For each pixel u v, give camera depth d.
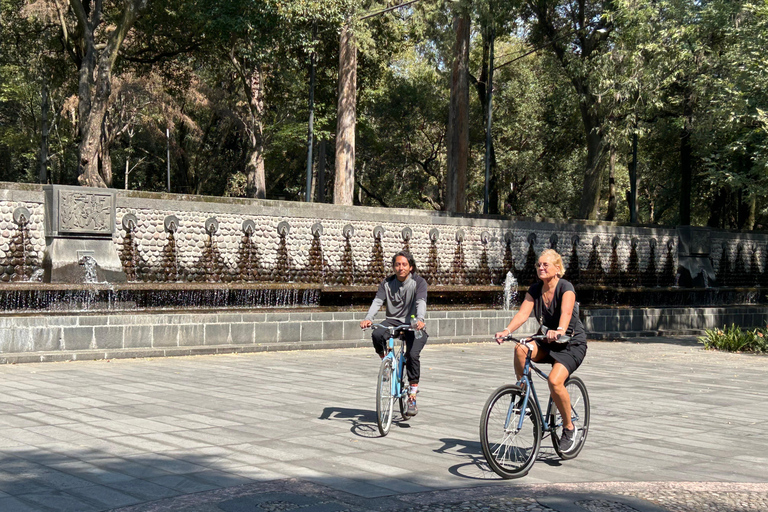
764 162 23.47
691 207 48.50
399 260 8.40
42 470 6.07
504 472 6.29
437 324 19.45
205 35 34.41
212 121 47.94
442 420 8.84
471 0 29.34
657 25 28.03
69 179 53.91
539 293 6.93
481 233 25.34
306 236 21.50
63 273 16.67
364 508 5.33
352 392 10.68
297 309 19.95
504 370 13.99
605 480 6.38
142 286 17.30
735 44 25.33
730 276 32.44
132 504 5.25
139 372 12.13
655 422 9.23
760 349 19.02
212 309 18.41
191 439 7.38
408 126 48.56
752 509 5.58
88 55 26.89
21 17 30.45
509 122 45.47
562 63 34.03
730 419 9.62
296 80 39.53
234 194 46.09
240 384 11.16
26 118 48.16
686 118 32.22
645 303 28.72
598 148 34.97
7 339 12.89
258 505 5.31
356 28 29.72
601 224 28.11
